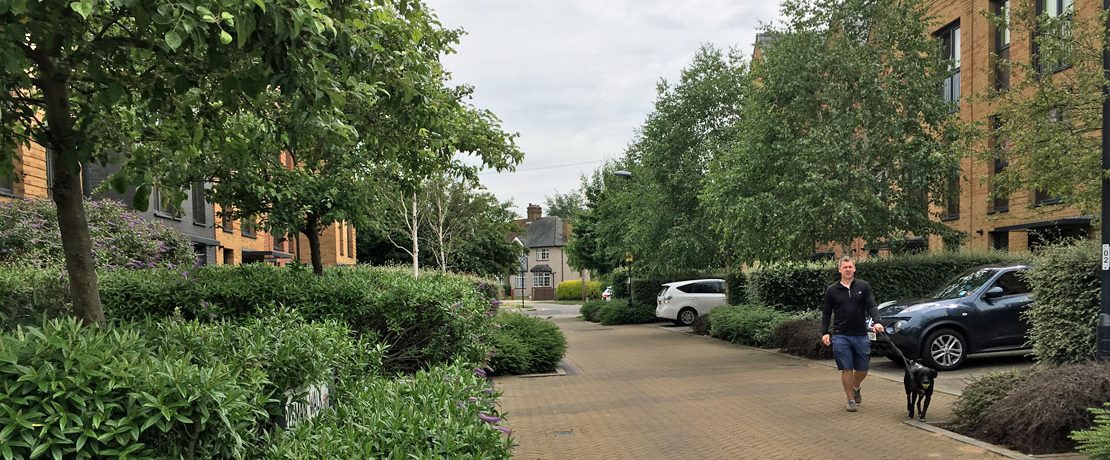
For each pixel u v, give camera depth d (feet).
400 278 31.86
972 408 21.79
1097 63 29.01
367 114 19.77
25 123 13.88
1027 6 32.73
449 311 26.04
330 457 10.48
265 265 34.40
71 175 12.68
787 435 22.50
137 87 13.94
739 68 74.95
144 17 9.99
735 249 57.11
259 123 16.75
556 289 237.66
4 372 7.93
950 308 35.19
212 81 14.07
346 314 25.31
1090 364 20.31
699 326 69.41
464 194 89.56
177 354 10.70
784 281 56.03
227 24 10.48
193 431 9.27
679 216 74.59
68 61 12.57
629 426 25.11
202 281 25.96
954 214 65.87
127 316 23.90
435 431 12.23
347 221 34.78
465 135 26.84
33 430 7.84
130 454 8.48
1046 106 30.68
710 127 75.56
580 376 40.14
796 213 45.83
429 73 20.21
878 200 45.06
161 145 17.70
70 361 8.34
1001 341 35.24
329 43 12.41
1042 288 25.48
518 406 30.32
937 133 48.24
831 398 28.84
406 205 72.59
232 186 29.22
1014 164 33.50
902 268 50.80
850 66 46.14
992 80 42.88
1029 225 53.06
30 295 19.71
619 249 99.25
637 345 59.52
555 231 269.03
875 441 21.24
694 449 21.34
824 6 48.73
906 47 47.32
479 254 126.52
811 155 46.29
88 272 12.78
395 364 25.96
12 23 10.26
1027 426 19.34
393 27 15.53
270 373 12.24
